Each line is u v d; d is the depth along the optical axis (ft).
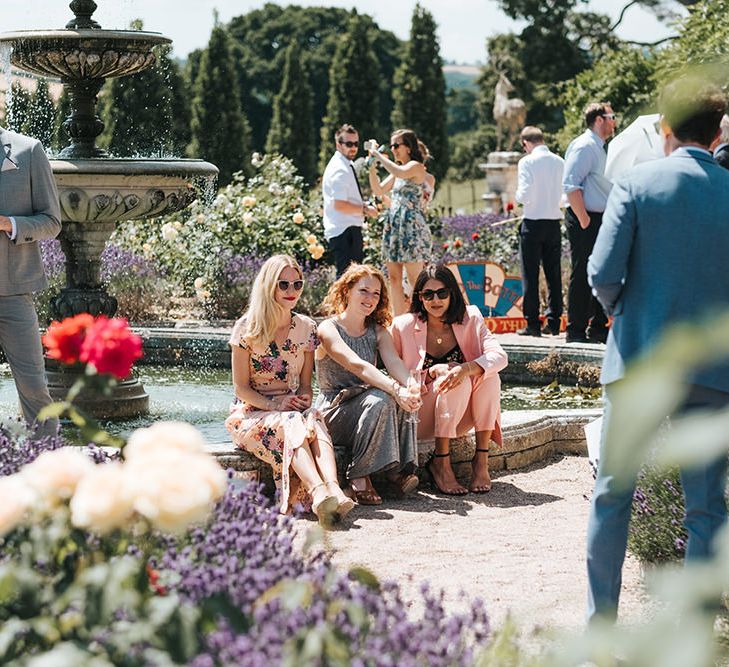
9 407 24.43
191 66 131.95
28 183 17.26
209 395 27.02
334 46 199.72
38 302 35.45
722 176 10.94
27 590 7.38
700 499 10.85
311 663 6.53
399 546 15.34
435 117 137.90
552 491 18.79
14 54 23.80
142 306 38.17
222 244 42.37
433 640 7.42
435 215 53.62
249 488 10.96
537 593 13.39
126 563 7.13
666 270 10.71
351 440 17.85
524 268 33.53
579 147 30.35
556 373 29.84
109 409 23.36
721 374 10.28
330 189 32.76
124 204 22.89
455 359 18.99
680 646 2.62
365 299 18.22
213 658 6.93
